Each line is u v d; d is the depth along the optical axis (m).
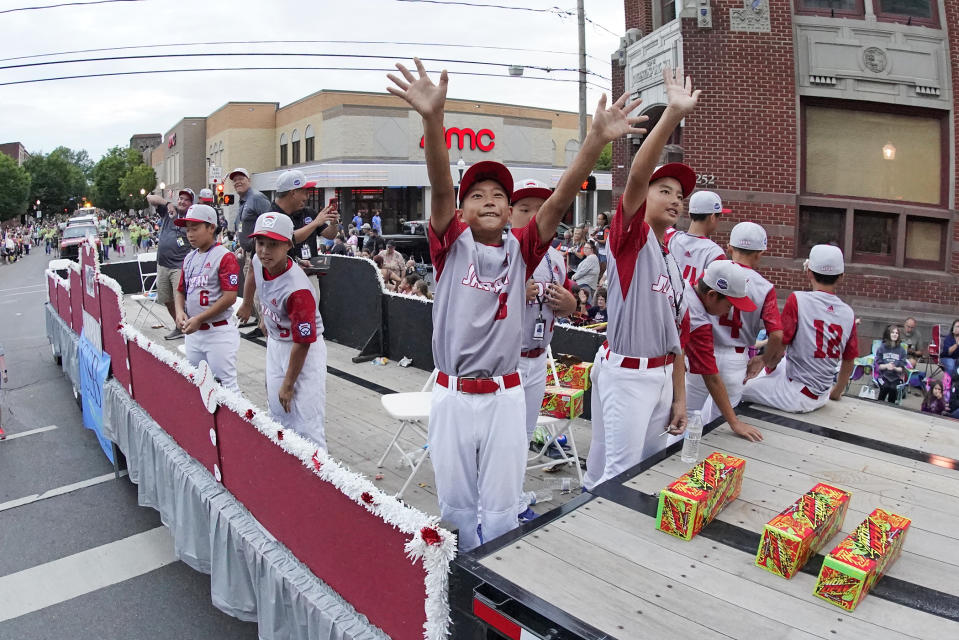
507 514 2.74
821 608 2.11
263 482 3.56
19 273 30.70
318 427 4.30
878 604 2.14
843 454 3.41
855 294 9.71
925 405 7.97
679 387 3.54
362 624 2.74
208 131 49.03
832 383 4.11
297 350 3.95
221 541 3.93
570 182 2.47
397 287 9.98
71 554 5.25
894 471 3.19
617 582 2.22
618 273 3.27
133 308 10.24
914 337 8.87
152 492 5.30
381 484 4.21
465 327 2.57
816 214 9.94
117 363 6.32
